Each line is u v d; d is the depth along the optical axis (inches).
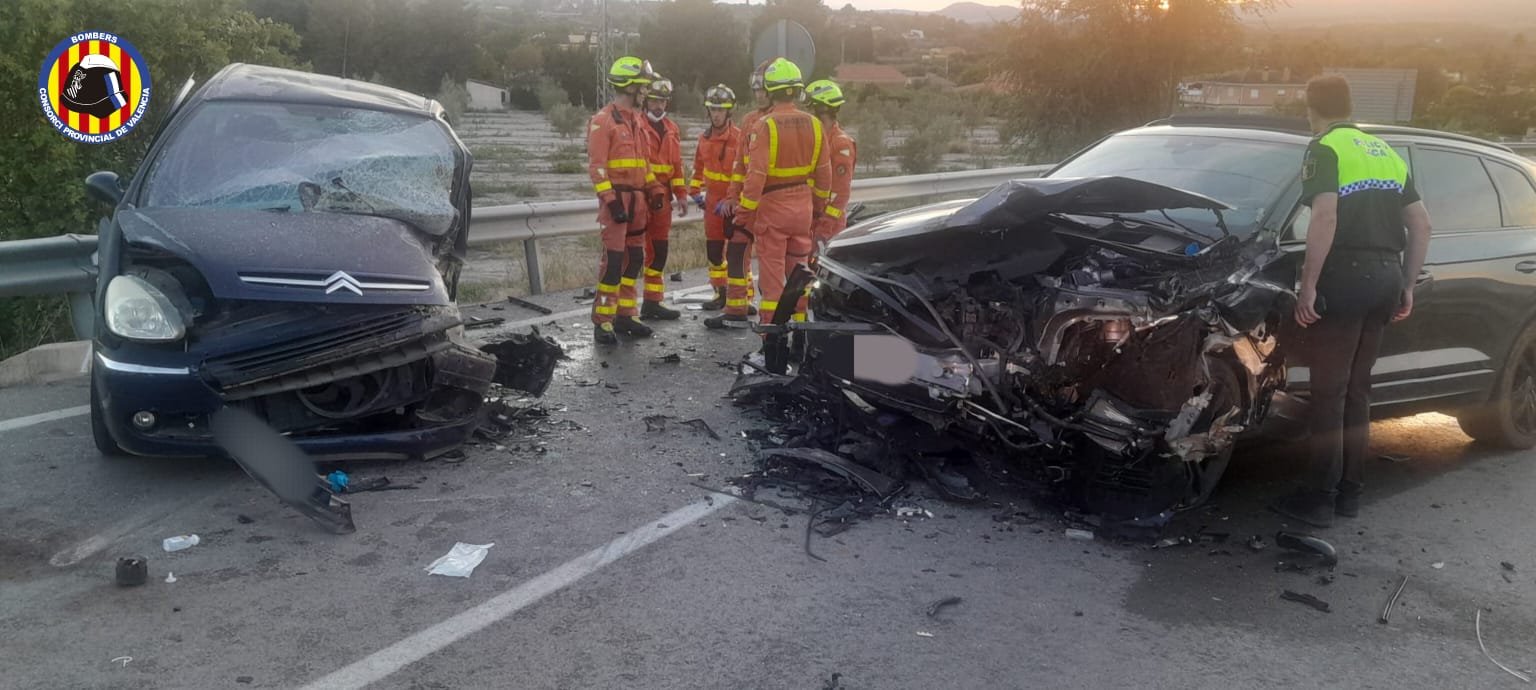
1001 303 191.8
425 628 143.9
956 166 1258.6
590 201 407.5
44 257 263.4
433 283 197.9
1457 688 142.7
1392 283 188.1
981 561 173.9
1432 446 250.8
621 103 301.1
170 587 151.6
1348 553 185.9
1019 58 1167.6
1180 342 178.2
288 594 151.3
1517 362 242.4
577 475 201.0
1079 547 181.8
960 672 139.9
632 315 316.5
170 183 212.1
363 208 217.3
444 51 2364.7
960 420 196.5
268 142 225.6
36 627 139.1
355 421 201.5
